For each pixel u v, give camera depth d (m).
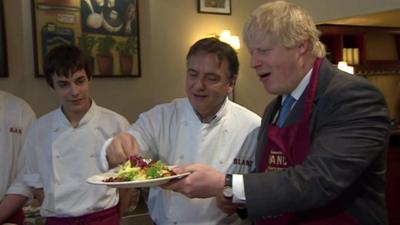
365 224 1.09
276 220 1.19
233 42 4.71
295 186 0.99
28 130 1.93
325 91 1.09
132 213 2.86
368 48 5.39
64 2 3.54
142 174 1.19
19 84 3.39
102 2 3.76
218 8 4.75
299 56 1.10
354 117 1.02
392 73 5.50
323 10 4.55
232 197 1.05
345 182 0.99
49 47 3.49
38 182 1.80
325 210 1.10
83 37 3.66
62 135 1.80
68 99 1.75
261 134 1.33
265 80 1.14
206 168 1.10
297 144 1.14
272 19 1.06
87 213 1.74
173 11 4.44
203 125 1.49
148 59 4.10
